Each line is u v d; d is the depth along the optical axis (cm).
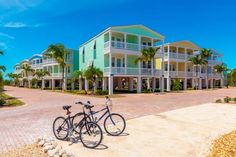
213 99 2391
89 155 633
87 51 4284
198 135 846
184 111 1461
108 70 3375
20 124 1058
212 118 1201
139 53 3622
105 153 649
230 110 1505
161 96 2831
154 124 1041
